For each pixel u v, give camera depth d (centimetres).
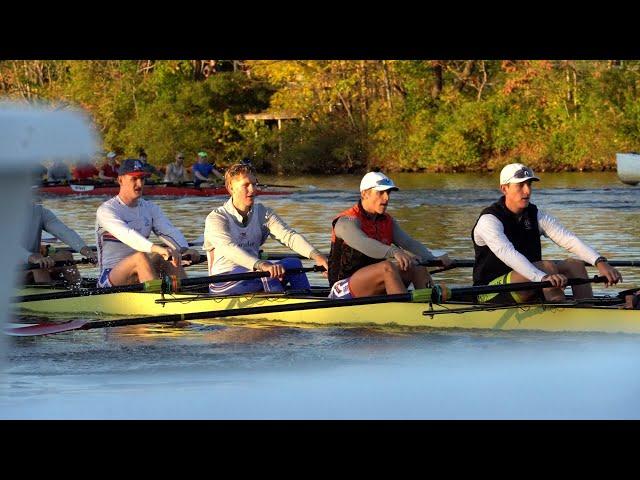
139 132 9225
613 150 7938
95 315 1866
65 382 1226
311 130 8756
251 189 1739
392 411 1048
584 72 8269
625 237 3166
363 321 1611
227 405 1074
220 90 9112
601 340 1390
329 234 3366
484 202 4841
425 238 3216
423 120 8625
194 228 3769
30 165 256
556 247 2867
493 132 8338
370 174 1631
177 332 1639
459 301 1577
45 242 3170
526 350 1329
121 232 1816
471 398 1088
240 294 1727
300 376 1219
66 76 10369
